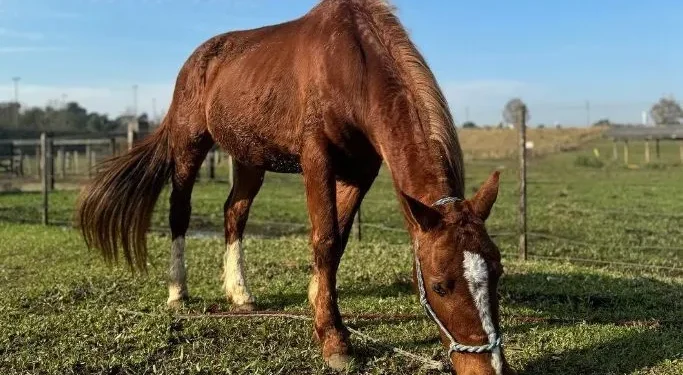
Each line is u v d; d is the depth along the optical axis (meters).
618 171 28.88
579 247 8.84
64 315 4.82
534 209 13.38
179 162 5.39
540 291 5.55
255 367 3.84
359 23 4.05
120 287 5.77
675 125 47.25
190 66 5.41
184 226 5.34
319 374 3.77
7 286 5.80
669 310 5.05
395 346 4.17
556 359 3.90
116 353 4.06
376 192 17.83
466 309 2.74
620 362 3.83
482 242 2.81
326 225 3.97
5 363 3.91
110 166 5.34
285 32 4.69
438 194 3.15
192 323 4.59
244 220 5.36
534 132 60.41
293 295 5.51
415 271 3.14
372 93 3.77
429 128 3.42
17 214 12.12
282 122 4.36
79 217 5.34
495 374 2.70
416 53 3.82
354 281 5.95
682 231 10.39
